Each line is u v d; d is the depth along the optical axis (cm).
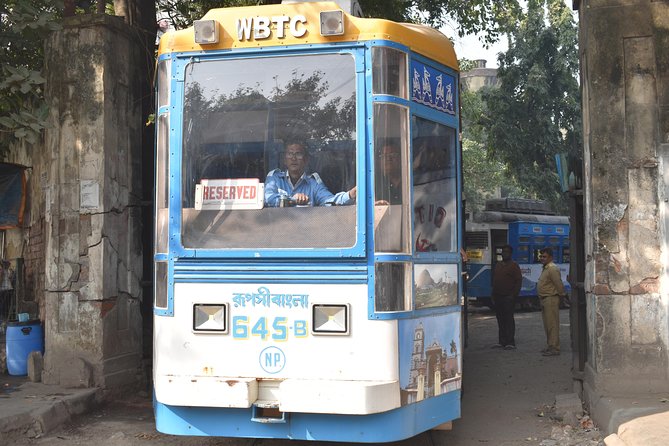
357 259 547
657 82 730
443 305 609
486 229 2323
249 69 578
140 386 905
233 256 563
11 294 1297
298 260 555
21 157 1260
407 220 561
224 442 695
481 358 1261
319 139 564
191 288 571
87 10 1206
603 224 731
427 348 580
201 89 583
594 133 736
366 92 558
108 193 871
